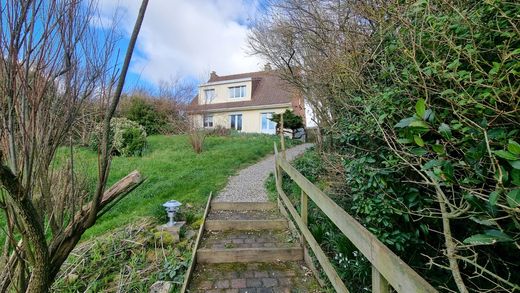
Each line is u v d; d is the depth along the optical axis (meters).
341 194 3.07
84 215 1.40
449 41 1.49
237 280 2.68
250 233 3.62
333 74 3.51
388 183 2.12
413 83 1.89
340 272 2.45
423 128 1.40
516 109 1.18
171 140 10.95
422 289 1.00
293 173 3.46
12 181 1.06
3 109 1.10
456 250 1.44
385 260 1.29
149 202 4.56
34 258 1.26
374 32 2.99
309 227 3.17
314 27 4.46
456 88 1.54
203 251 2.99
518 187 1.01
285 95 16.67
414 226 2.17
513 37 1.38
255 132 16.75
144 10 1.32
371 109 2.24
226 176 6.26
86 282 2.73
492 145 1.26
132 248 3.16
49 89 1.25
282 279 2.70
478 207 1.24
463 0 1.69
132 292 2.58
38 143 1.27
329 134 4.04
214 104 19.33
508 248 1.69
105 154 1.35
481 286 1.85
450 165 1.28
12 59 1.08
